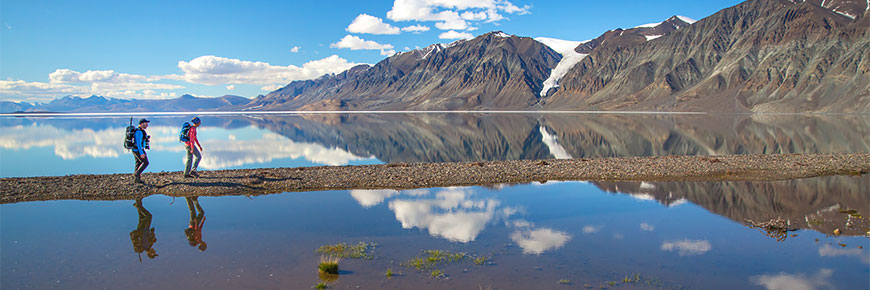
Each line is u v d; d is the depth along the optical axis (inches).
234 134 3063.5
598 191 797.9
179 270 402.3
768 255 452.4
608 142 2284.7
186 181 824.3
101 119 7199.8
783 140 2100.1
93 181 834.8
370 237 507.5
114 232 527.5
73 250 459.2
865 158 1139.3
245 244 480.1
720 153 1652.3
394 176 917.8
